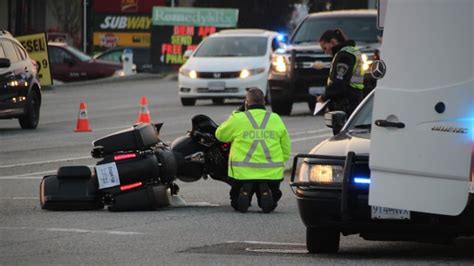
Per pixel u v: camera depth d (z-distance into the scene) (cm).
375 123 2122
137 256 2288
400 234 2219
